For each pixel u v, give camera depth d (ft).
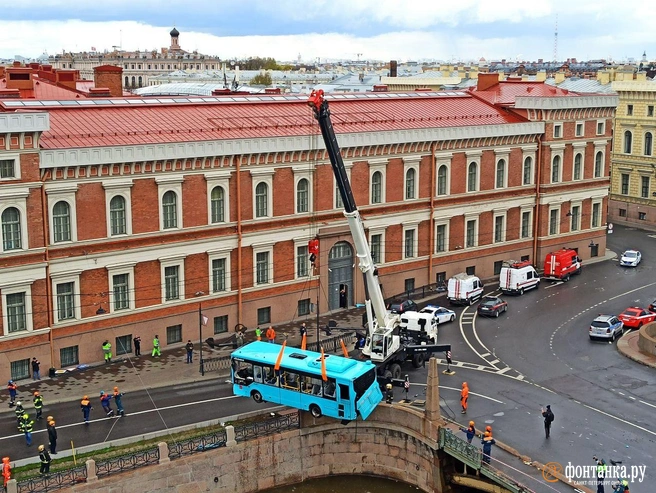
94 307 200.34
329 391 162.81
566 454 154.92
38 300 189.88
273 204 228.02
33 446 156.87
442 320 238.27
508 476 145.07
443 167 266.77
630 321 234.58
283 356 171.22
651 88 376.07
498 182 284.20
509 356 211.61
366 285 188.96
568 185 302.25
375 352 188.65
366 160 245.24
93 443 157.58
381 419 168.35
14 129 178.81
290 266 234.79
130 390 184.96
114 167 197.98
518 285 268.41
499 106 297.33
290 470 167.12
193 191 213.05
